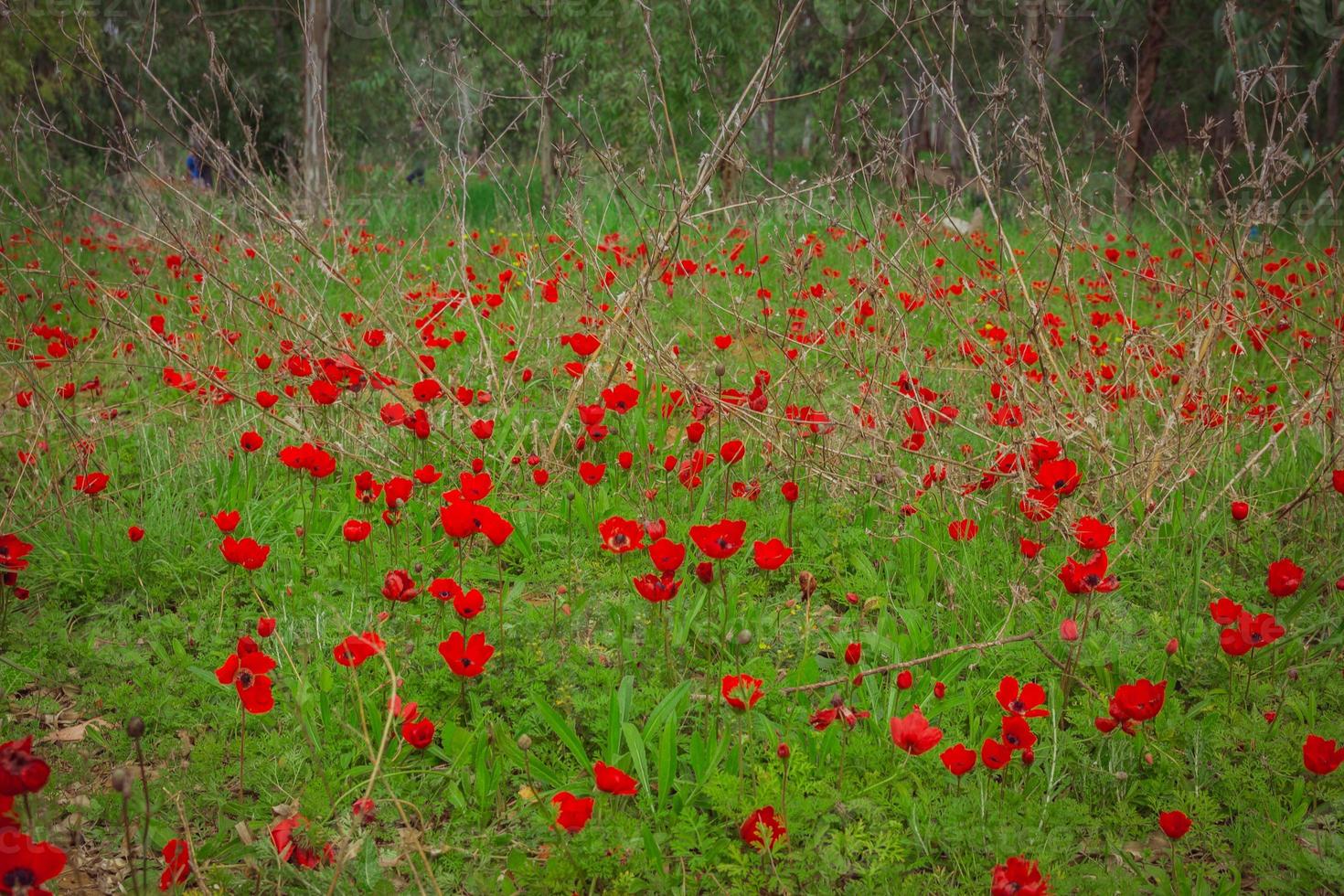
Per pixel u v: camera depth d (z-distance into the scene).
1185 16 14.66
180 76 12.95
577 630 3.11
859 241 5.50
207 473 4.10
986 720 2.62
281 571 3.39
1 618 3.05
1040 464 3.48
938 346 5.88
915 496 3.80
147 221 7.20
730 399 4.02
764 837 2.05
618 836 2.13
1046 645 2.91
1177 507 3.65
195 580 3.37
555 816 2.18
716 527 2.58
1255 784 2.40
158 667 2.94
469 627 3.01
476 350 5.79
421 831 2.30
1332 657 2.93
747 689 2.31
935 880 2.17
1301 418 4.00
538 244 5.40
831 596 3.38
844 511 3.76
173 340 5.20
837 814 2.28
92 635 3.11
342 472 4.16
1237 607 2.69
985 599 3.14
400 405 3.97
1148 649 2.92
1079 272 8.00
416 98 4.91
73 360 4.77
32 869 1.51
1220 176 4.02
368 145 14.36
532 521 3.68
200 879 2.02
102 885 2.20
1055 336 4.66
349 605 3.15
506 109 10.95
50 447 4.19
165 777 2.42
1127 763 2.47
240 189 5.71
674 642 2.93
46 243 7.73
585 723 2.64
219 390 4.59
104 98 10.42
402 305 5.78
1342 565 3.36
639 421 4.25
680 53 10.49
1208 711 2.69
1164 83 15.43
